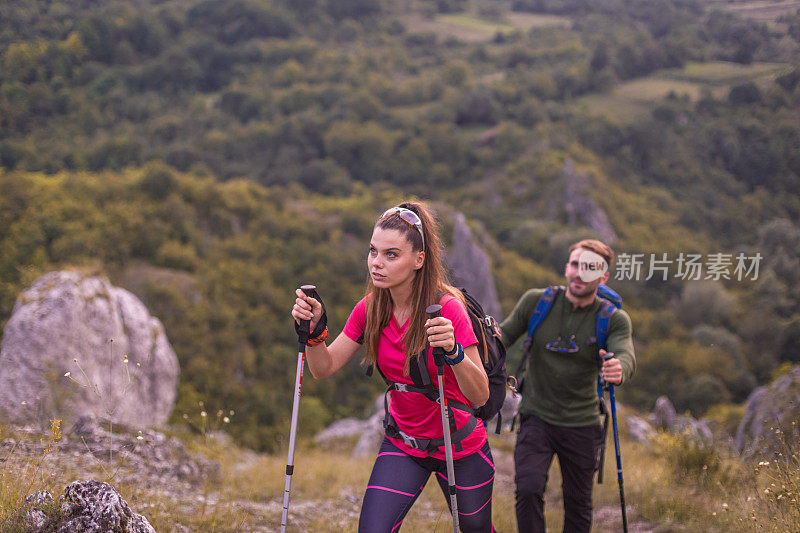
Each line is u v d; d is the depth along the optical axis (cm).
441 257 241
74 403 793
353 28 15775
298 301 234
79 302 1013
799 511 333
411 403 238
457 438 239
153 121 9150
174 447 528
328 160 10088
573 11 14575
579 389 359
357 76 12731
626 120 7769
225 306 4903
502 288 6750
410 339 230
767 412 578
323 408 3956
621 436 863
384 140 10450
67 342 959
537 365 366
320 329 236
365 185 10088
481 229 7350
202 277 5266
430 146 10369
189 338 4428
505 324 377
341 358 253
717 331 3531
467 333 231
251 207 6531
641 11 8894
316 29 15438
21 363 897
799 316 2614
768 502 370
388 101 12206
